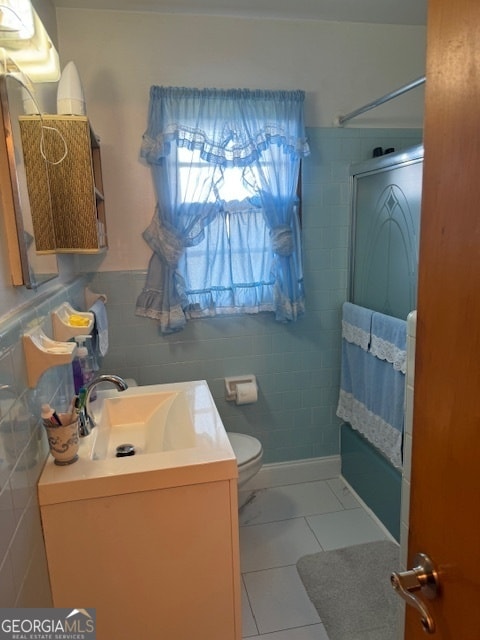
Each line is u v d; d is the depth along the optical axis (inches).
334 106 91.8
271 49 87.3
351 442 97.4
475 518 20.7
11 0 34.1
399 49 92.7
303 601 69.2
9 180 37.7
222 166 84.4
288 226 88.2
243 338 95.0
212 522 47.8
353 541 82.0
